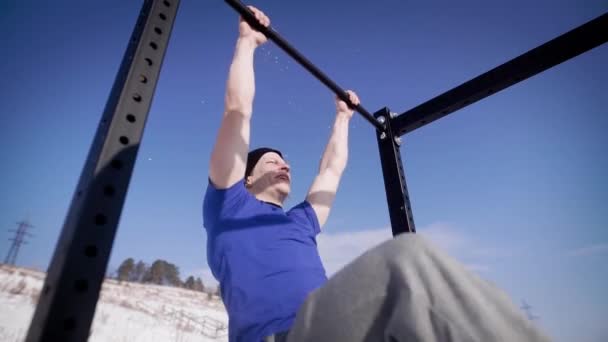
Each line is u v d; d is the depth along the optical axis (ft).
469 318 1.25
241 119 3.84
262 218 3.63
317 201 5.20
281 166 5.29
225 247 3.34
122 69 2.28
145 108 2.14
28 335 1.43
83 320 1.48
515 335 1.20
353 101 5.60
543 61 4.74
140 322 53.21
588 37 4.39
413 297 1.34
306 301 1.82
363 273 1.64
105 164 1.80
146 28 2.37
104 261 1.64
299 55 4.49
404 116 6.27
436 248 1.57
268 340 2.53
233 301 3.06
